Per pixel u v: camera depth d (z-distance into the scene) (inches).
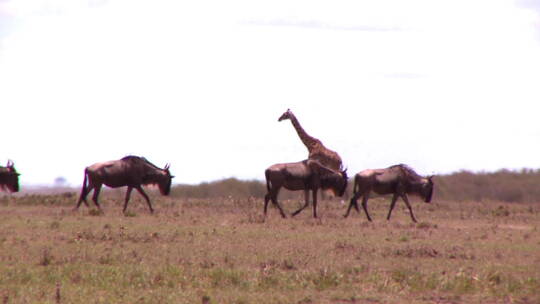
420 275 1672.0
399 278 1643.7
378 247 2171.5
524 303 1471.5
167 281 1584.6
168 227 2642.7
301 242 2262.6
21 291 1472.7
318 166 3174.2
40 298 1417.3
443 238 2465.6
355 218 3255.4
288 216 3243.1
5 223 2679.6
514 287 1572.3
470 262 1942.7
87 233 2333.9
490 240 2437.3
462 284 1572.3
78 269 1723.7
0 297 1411.2
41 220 2829.7
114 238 2263.8
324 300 1464.1
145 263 1834.4
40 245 2126.0
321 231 2586.1
